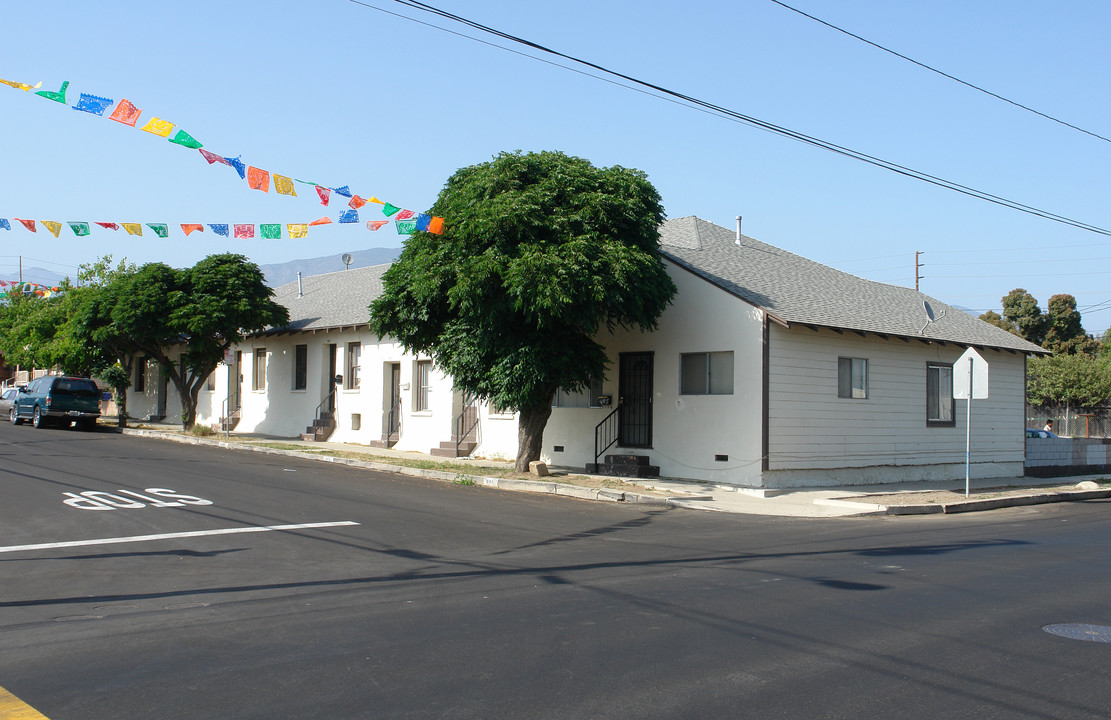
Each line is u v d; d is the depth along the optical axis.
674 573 9.22
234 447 25.31
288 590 8.26
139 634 6.69
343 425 28.17
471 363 18.08
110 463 19.06
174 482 16.17
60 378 30.23
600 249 16.50
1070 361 46.25
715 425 18.73
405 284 18.42
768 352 18.00
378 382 26.84
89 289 33.00
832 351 19.56
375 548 10.52
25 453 20.52
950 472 22.73
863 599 8.07
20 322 38.16
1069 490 20.84
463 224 16.56
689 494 16.75
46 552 10.05
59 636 6.63
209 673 5.73
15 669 5.81
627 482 18.23
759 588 8.48
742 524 13.74
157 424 35.12
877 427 20.62
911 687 5.58
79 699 5.23
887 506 16.00
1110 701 5.37
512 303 16.70
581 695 5.34
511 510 14.36
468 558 10.00
